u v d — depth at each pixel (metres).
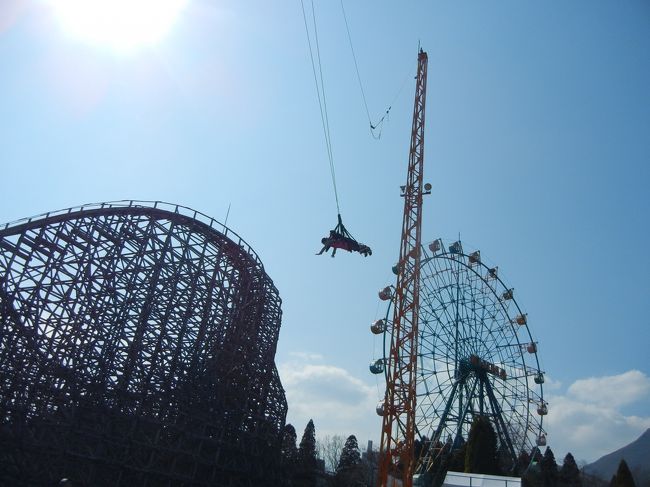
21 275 51.50
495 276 84.19
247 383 62.31
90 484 46.19
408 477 53.25
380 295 72.81
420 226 61.84
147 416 51.59
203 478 55.28
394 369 57.22
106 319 53.22
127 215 56.56
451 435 74.25
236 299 62.44
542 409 80.19
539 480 87.12
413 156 64.88
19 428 46.75
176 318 57.06
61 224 54.00
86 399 48.91
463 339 77.50
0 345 49.72
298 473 96.25
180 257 57.38
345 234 52.19
